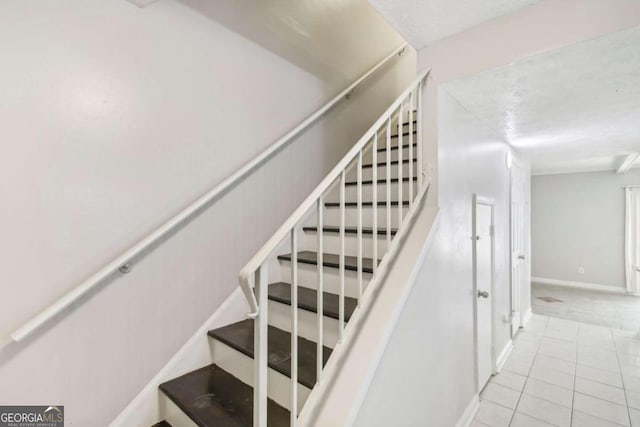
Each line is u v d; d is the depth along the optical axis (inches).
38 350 47.7
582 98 78.5
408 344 57.5
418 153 69.2
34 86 47.5
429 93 70.7
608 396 95.4
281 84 84.7
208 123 68.7
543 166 218.7
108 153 54.6
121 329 56.0
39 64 47.9
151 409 58.2
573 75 65.7
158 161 60.8
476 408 89.4
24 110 46.6
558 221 257.4
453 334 76.5
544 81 68.3
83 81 52.0
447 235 72.6
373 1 56.0
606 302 203.5
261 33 79.7
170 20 62.7
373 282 56.0
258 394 35.6
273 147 78.8
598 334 146.9
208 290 68.7
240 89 74.9
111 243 54.9
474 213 89.0
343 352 47.8
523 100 79.3
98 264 53.5
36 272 47.7
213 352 67.0
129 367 56.8
